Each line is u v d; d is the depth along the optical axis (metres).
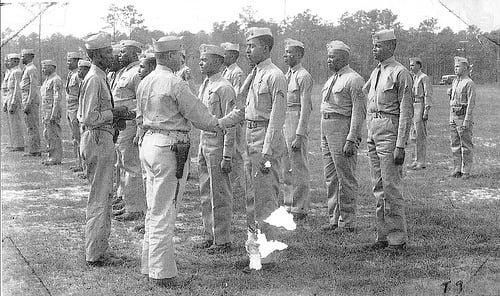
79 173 10.20
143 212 7.38
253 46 5.36
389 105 5.63
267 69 5.36
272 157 5.26
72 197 8.59
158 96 4.89
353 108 6.25
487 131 14.53
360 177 9.72
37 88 12.45
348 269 5.14
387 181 5.69
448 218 7.00
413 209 7.52
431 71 10.70
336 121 6.42
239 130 7.18
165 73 4.98
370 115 5.79
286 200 7.29
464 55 9.84
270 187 5.32
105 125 5.43
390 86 5.58
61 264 5.46
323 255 5.58
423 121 10.76
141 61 6.81
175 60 5.05
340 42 6.45
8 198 8.34
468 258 5.41
